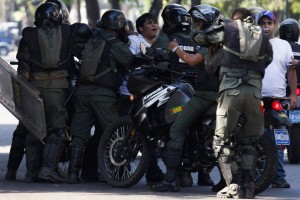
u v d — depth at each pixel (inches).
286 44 1221.7
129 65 1161.4
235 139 1023.0
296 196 1071.0
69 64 1180.5
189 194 1055.0
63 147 1185.4
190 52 1127.0
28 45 1167.0
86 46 1172.5
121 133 1119.6
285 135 1169.4
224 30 996.6
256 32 1000.9
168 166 1070.4
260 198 1031.6
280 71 1214.9
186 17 1129.4
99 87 1167.0
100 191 1070.4
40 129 1154.7
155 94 1081.4
